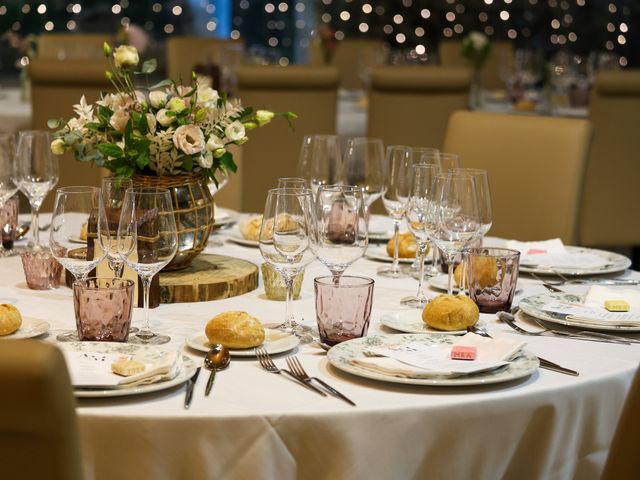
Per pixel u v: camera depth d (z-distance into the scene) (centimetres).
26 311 174
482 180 182
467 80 470
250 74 460
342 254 160
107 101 188
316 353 152
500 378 134
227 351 144
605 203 462
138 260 156
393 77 467
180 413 122
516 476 138
